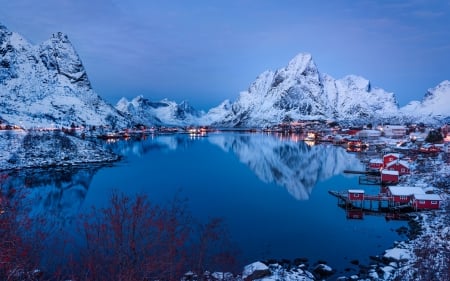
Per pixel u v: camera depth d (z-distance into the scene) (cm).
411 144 14700
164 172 9675
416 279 2975
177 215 4872
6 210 2184
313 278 3316
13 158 10256
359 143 16362
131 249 2222
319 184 8081
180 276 2600
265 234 4559
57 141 12269
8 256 1877
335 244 4262
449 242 3797
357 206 6047
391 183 7919
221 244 3891
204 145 18400
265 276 3195
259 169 10275
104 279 2144
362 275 3344
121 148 16575
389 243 4281
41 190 7212
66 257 2892
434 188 6538
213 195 6838
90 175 9138
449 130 15775
